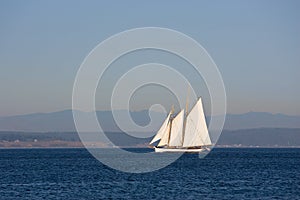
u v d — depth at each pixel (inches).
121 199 4340.6
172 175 6663.4
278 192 4817.9
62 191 4869.6
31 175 6786.4
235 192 4800.7
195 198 4397.1
